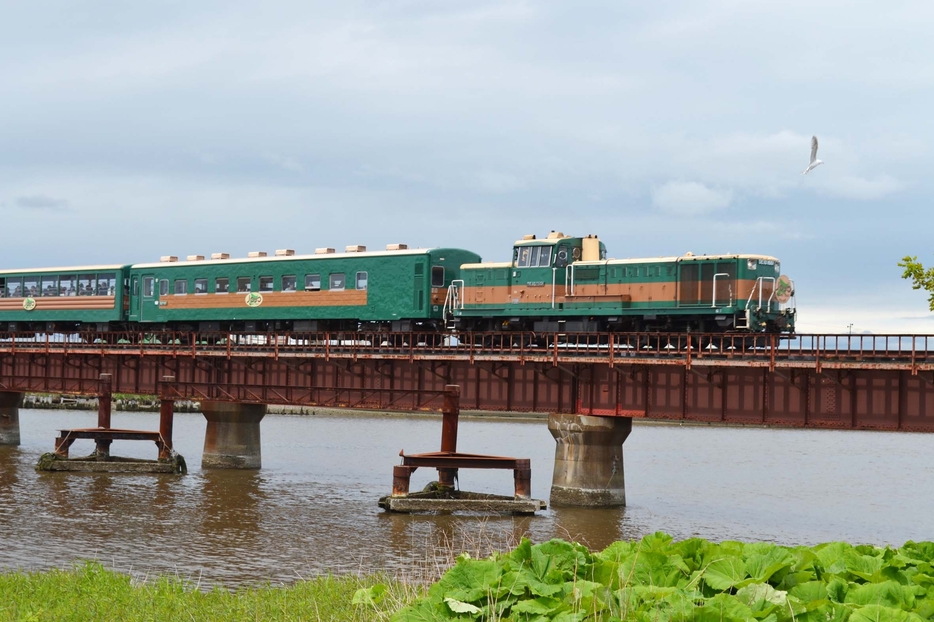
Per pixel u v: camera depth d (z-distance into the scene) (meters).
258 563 31.31
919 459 72.12
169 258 63.44
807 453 75.19
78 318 64.88
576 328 47.84
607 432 44.94
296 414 113.81
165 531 36.94
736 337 43.22
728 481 56.25
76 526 37.53
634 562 13.70
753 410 40.81
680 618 11.71
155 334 62.09
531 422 107.94
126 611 19.64
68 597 21.25
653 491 51.25
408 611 13.23
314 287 55.22
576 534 37.34
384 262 52.69
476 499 43.19
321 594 20.34
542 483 55.22
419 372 49.97
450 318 51.78
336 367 53.12
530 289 48.66
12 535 35.34
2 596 21.27
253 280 57.69
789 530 39.44
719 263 43.09
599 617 12.27
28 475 52.28
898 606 12.19
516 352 46.69
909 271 25.50
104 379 57.44
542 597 12.87
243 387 54.25
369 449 72.88
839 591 13.00
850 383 38.53
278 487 49.97
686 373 42.59
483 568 13.80
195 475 54.34
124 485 49.38
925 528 40.62
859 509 46.03
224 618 18.59
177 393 56.25
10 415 70.31
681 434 92.12
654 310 44.81
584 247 48.41
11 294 68.81
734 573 13.47
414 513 41.84
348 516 41.00
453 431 45.66
